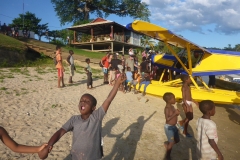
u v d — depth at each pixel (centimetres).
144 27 757
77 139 230
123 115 682
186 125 554
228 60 952
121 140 500
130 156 434
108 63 1185
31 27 3631
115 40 2931
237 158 475
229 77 1722
